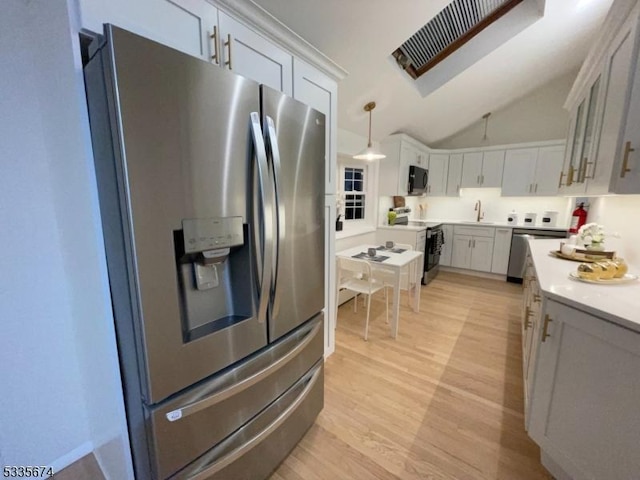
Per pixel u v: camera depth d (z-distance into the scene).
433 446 1.46
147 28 0.97
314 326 1.45
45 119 1.14
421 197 5.35
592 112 1.84
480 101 3.86
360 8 1.71
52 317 1.29
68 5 0.78
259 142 0.99
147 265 0.78
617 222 1.95
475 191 4.95
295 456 1.41
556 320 1.22
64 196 1.10
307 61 1.68
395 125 3.69
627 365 0.96
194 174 0.86
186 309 0.99
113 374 0.93
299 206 1.26
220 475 1.03
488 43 2.82
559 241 2.74
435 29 2.58
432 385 1.94
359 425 1.60
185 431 0.92
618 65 1.37
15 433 1.25
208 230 0.91
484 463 1.37
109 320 0.91
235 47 1.26
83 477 1.33
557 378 1.22
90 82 0.79
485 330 2.76
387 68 2.46
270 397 1.21
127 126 0.71
